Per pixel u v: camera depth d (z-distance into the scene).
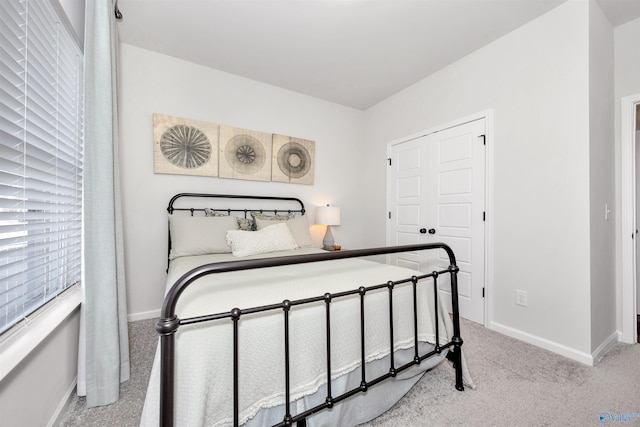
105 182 1.32
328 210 3.07
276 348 0.96
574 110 1.79
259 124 2.94
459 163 2.53
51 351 1.13
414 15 1.95
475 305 2.37
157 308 2.42
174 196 2.44
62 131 1.37
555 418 1.23
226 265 0.83
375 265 1.69
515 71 2.10
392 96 3.28
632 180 1.97
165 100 2.46
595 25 1.79
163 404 0.72
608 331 1.91
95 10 1.32
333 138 3.49
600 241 1.83
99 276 1.30
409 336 1.35
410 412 1.27
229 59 2.52
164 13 1.93
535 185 1.98
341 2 1.83
